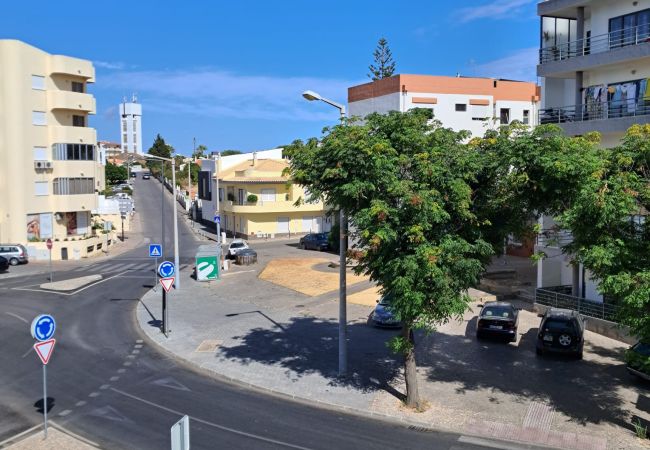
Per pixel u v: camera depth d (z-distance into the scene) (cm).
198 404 1515
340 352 1734
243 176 5909
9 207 4544
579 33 2533
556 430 1322
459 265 1298
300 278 3416
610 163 1231
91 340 2189
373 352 1975
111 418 1409
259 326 2359
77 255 4672
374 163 1259
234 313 2608
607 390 1579
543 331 1872
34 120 4622
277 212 5872
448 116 4028
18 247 4328
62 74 4762
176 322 2442
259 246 5241
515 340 2073
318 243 4825
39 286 3384
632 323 1173
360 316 2519
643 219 1270
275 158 6850
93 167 4959
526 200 1330
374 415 1435
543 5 2636
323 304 2769
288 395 1581
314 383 1667
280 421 1398
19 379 1716
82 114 4991
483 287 3000
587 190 1149
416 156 1284
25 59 4528
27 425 1363
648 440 1262
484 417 1405
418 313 1334
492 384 1641
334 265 3809
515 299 2750
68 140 4753
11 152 4519
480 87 4091
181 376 1756
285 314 2573
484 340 2094
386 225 1254
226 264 3884
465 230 1368
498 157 1305
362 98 4297
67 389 1627
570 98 2758
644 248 1186
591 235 1209
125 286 3403
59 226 4809
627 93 2338
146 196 9938
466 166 1293
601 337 2098
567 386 1616
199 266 3484
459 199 1260
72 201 4788
